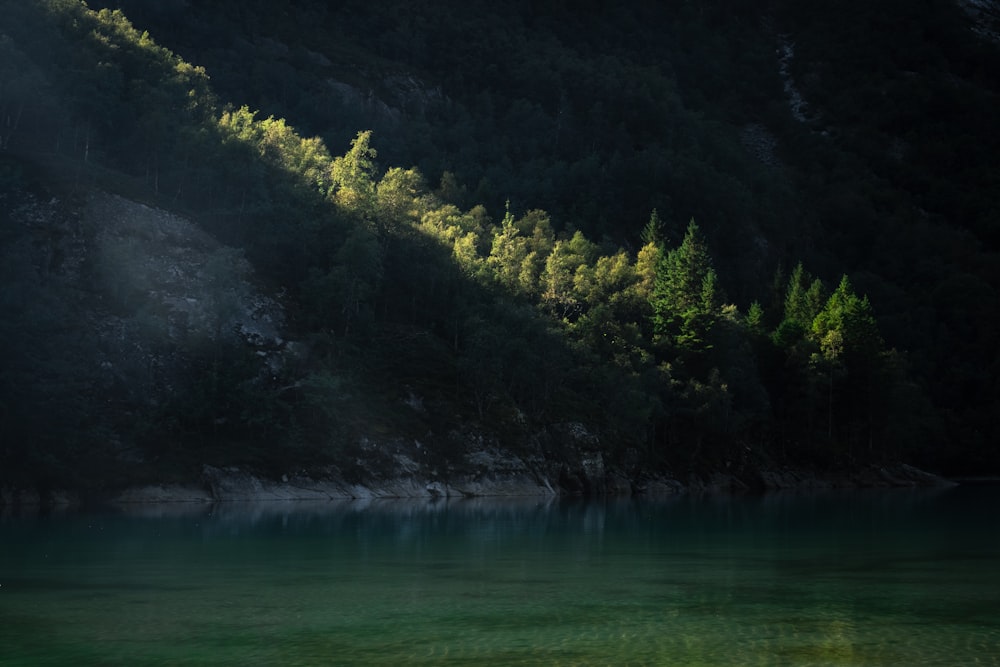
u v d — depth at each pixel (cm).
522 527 7056
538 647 2845
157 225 11725
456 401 12025
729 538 6406
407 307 13650
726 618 3341
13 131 12281
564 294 15538
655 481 13400
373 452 10781
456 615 3384
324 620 3269
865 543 6131
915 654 2753
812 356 16050
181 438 9944
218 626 3162
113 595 3775
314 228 13225
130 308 10800
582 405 13475
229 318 10838
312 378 10519
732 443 14988
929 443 19050
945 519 8356
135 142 13188
